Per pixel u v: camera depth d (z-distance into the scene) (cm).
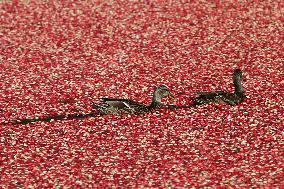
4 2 11594
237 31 9712
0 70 8256
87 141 6047
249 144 5875
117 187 5181
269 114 6544
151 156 5709
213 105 6825
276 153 5672
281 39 9281
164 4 11206
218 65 8294
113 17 10581
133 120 6475
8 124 6519
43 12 10962
